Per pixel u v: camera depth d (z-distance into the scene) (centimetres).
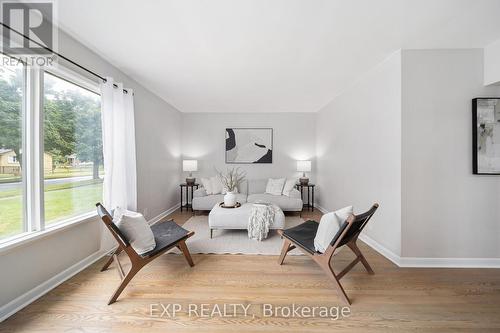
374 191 255
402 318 142
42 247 164
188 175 495
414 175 210
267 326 135
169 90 339
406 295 165
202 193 418
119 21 167
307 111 482
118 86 237
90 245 211
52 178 182
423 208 210
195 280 185
